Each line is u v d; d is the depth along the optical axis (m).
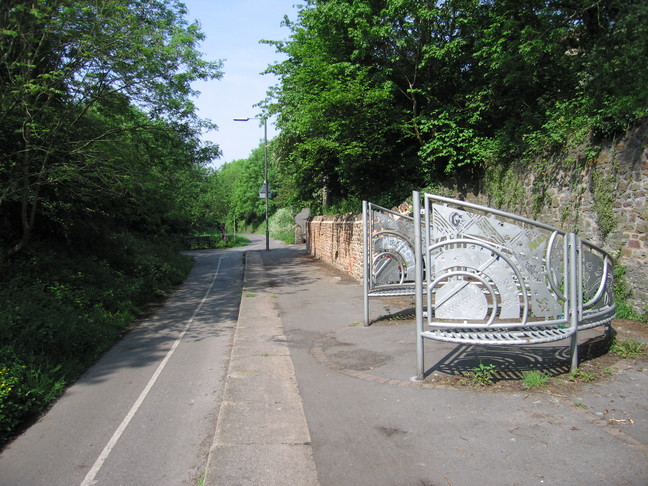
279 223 51.44
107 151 10.34
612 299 5.89
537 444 3.39
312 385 5.04
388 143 15.09
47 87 8.73
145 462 3.76
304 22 15.60
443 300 4.83
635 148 7.31
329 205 23.19
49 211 11.08
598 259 5.52
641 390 4.32
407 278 8.49
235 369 5.72
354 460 3.35
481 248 4.73
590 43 7.42
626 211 7.51
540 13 9.02
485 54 11.16
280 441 3.69
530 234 4.76
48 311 7.38
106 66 9.91
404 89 14.86
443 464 3.21
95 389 5.70
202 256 29.97
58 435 4.38
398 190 15.20
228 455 3.48
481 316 4.79
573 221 8.71
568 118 8.80
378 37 13.38
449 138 12.78
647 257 7.12
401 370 5.36
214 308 11.52
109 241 15.06
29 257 10.15
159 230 27.67
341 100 13.10
